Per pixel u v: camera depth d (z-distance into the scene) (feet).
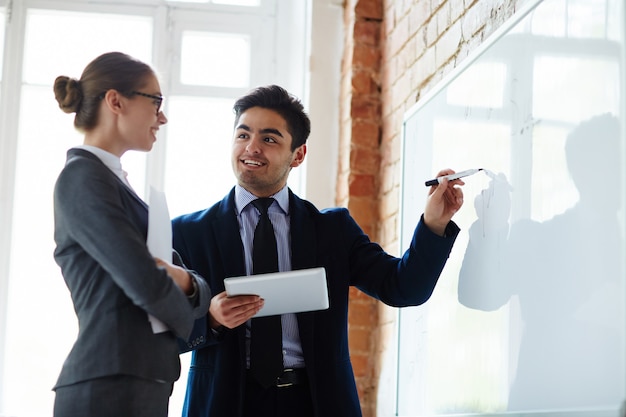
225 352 7.41
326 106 13.30
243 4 14.60
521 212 7.10
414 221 10.00
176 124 14.12
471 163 8.31
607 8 5.95
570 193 6.31
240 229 7.91
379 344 11.85
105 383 5.66
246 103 8.12
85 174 5.83
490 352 7.57
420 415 9.36
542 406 6.59
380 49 12.76
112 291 5.81
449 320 8.63
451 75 8.98
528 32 7.20
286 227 7.98
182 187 13.94
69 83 6.26
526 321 6.89
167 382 6.00
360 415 7.57
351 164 12.39
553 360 6.45
